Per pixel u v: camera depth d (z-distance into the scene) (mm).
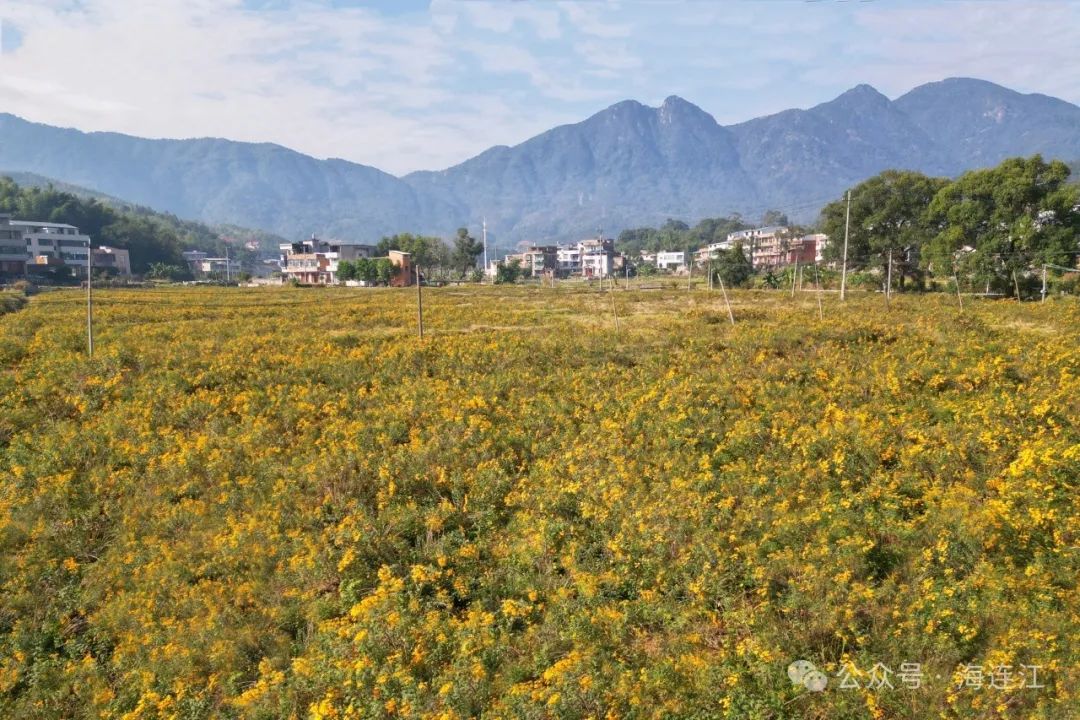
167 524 13102
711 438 15367
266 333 32594
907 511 11578
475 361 23875
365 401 19562
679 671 8383
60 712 9180
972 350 20281
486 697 8250
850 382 18391
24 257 93312
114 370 21891
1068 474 11477
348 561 11266
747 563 10492
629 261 175625
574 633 9227
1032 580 9125
